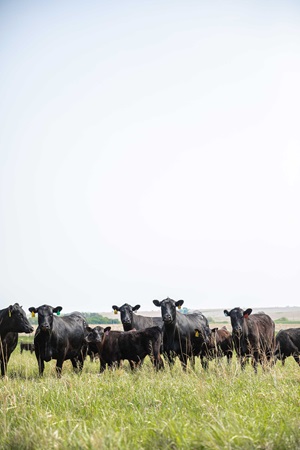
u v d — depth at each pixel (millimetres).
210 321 108812
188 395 10109
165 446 6688
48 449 6852
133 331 17969
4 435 7641
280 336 20062
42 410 8961
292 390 10188
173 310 18562
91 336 17453
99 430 7262
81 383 11641
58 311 18297
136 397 10016
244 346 17844
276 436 6793
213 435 6812
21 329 17625
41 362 17688
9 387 11211
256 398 9766
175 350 18875
